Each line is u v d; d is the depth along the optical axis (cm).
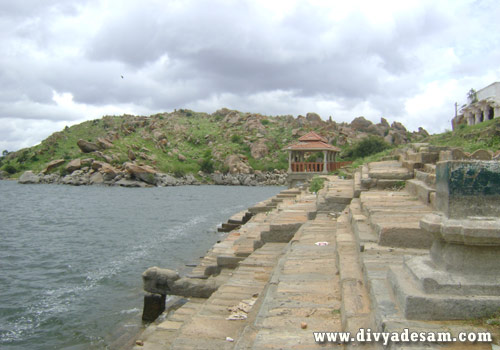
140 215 3841
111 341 1009
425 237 614
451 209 380
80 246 2322
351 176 2591
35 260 1962
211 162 11044
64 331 1091
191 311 881
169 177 9538
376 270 510
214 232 2747
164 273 1077
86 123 16175
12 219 3544
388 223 670
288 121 14838
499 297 356
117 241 2467
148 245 2319
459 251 376
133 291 1435
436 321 355
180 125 14788
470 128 3173
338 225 965
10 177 10906
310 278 632
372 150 7012
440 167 412
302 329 454
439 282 365
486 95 3962
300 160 5141
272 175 10606
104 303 1309
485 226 355
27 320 1170
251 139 12825
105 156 9981
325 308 512
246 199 5797
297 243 891
